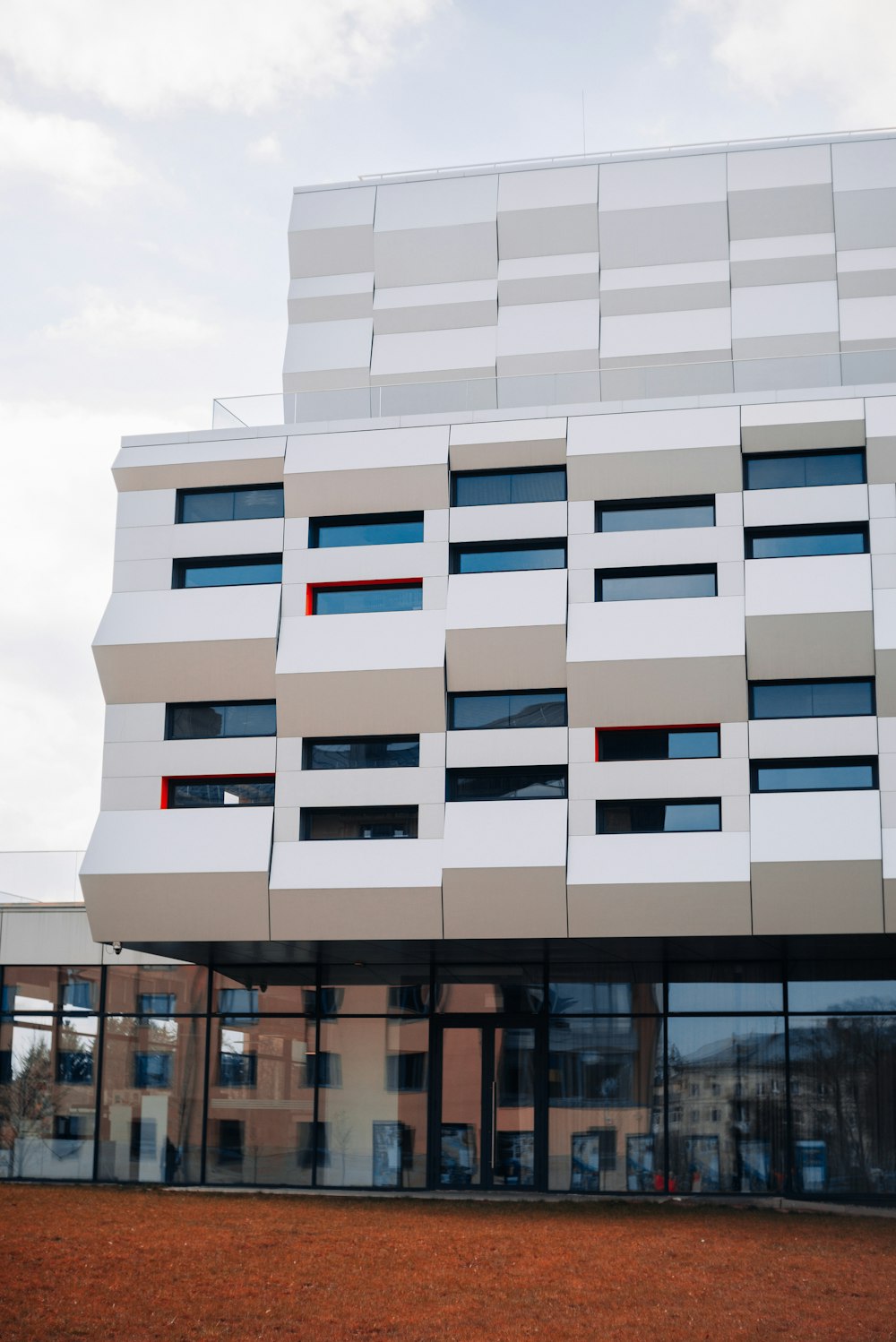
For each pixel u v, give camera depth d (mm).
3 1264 17906
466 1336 14836
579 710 25969
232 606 27562
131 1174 28859
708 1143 26906
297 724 26891
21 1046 29953
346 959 28688
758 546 26484
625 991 27906
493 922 25469
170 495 28547
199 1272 17797
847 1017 27031
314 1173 28094
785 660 25516
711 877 24562
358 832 26562
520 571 27031
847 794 24859
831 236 32188
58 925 30219
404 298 33500
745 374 27828
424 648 26500
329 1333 14883
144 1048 29453
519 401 28328
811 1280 17844
